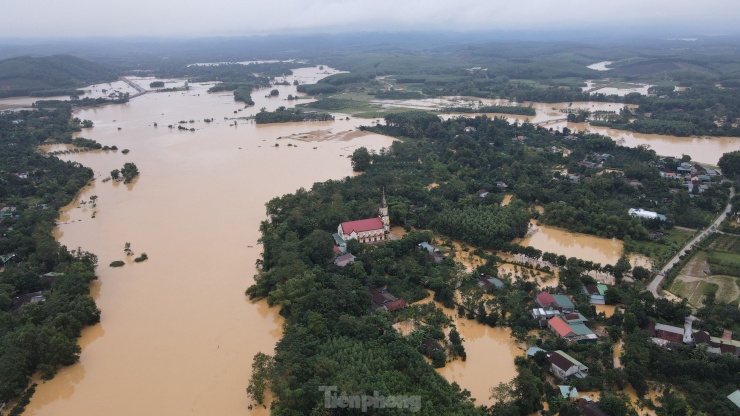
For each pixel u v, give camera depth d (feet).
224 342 482.28
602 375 406.41
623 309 514.68
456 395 386.11
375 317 482.28
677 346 438.40
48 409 403.95
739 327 473.67
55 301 508.53
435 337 468.75
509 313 506.07
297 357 416.67
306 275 531.91
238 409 398.21
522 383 376.48
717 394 382.22
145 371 444.14
